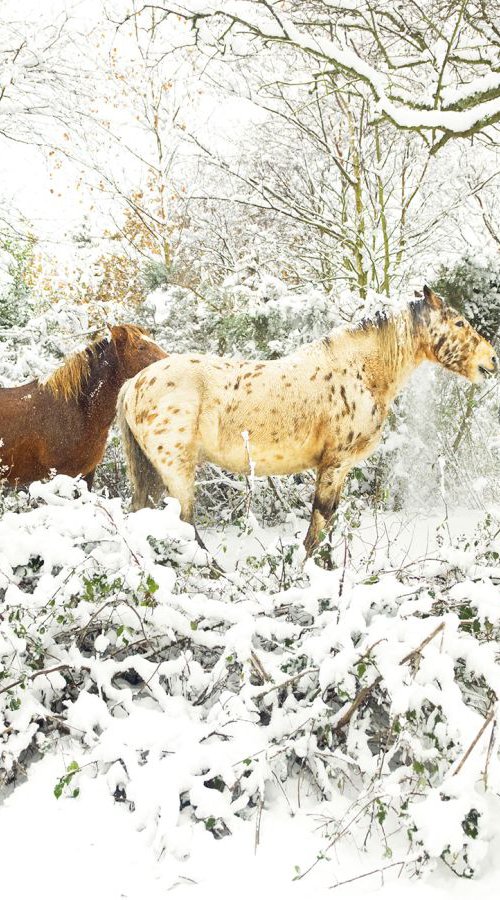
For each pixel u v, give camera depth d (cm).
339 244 1026
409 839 259
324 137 1086
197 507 661
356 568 436
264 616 339
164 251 1337
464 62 786
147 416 468
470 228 1146
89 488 586
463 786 250
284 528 636
